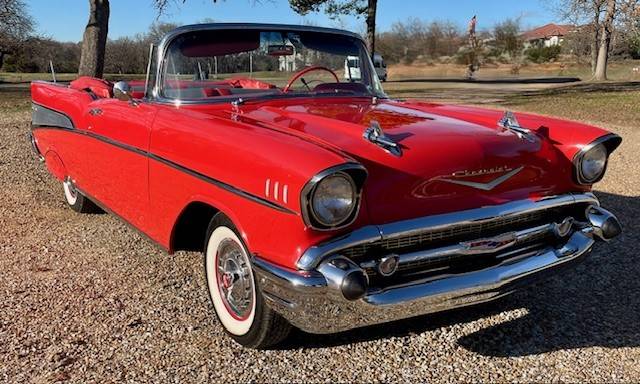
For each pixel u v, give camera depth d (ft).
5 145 28.84
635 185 21.66
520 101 59.77
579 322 10.99
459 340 10.32
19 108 46.73
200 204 10.41
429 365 9.53
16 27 121.90
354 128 9.48
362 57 14.17
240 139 9.12
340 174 7.69
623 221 17.08
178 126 10.59
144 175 11.78
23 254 14.30
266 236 8.45
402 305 8.54
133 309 11.38
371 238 8.23
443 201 8.91
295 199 7.80
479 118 11.16
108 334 10.41
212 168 9.49
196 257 14.11
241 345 10.05
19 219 17.07
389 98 13.91
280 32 13.16
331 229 7.96
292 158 8.05
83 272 13.19
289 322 8.85
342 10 82.43
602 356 9.81
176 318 11.03
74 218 17.19
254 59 12.84
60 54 126.82
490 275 9.19
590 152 10.27
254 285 9.21
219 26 12.60
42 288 12.33
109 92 14.48
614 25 96.48
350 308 8.31
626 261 13.97
